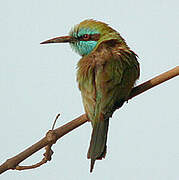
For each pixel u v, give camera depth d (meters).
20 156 8.60
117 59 10.35
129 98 10.10
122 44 11.35
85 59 10.79
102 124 9.53
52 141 8.54
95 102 9.80
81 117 8.84
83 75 10.25
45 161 8.60
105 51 10.80
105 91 9.73
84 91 10.14
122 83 9.90
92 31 11.70
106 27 11.68
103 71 9.99
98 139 9.36
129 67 10.31
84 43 11.84
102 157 9.17
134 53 11.05
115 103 9.79
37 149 8.59
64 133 8.61
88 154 9.20
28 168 8.62
